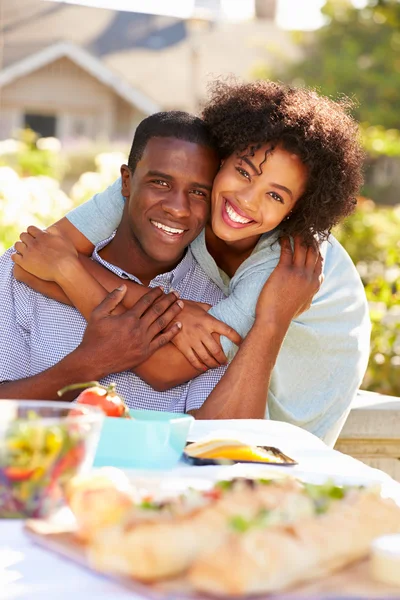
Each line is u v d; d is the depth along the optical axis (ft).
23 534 4.05
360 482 5.24
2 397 7.76
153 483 4.76
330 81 60.03
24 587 3.49
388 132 52.80
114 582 3.53
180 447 5.45
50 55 71.15
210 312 8.53
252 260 8.77
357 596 3.43
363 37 62.80
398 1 44.21
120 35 76.79
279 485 4.25
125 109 73.82
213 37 76.84
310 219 8.59
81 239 8.80
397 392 13.62
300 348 9.37
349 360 9.64
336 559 3.59
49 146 31.30
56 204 18.31
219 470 5.32
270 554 3.37
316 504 4.04
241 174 8.15
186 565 3.45
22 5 76.84
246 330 8.52
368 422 9.98
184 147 8.10
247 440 6.30
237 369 8.12
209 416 8.00
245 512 3.76
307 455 6.01
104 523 3.79
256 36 77.15
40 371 8.43
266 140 8.05
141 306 8.01
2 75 70.74
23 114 72.74
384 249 26.71
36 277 8.45
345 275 9.89
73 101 72.95
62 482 4.22
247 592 3.27
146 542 3.43
